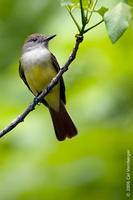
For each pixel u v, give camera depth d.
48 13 14.06
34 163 10.56
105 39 11.52
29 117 11.41
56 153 10.35
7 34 14.75
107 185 10.22
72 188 10.18
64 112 10.12
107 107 10.80
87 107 10.88
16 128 11.17
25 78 10.77
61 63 11.53
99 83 11.36
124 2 5.72
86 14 6.35
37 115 11.50
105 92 11.06
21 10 14.66
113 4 6.16
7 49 14.53
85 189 10.23
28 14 14.53
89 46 11.67
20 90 12.16
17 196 10.27
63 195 10.23
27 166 10.58
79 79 11.59
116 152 10.25
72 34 11.88
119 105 10.88
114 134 10.23
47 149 10.61
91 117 10.71
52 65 10.16
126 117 10.66
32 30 14.37
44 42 10.63
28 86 11.05
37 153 10.66
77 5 6.38
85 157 10.37
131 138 10.20
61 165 10.48
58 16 13.33
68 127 10.02
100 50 11.65
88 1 6.33
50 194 10.25
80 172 10.30
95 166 10.27
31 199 10.28
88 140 10.27
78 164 10.36
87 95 11.14
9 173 10.61
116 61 11.51
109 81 11.30
